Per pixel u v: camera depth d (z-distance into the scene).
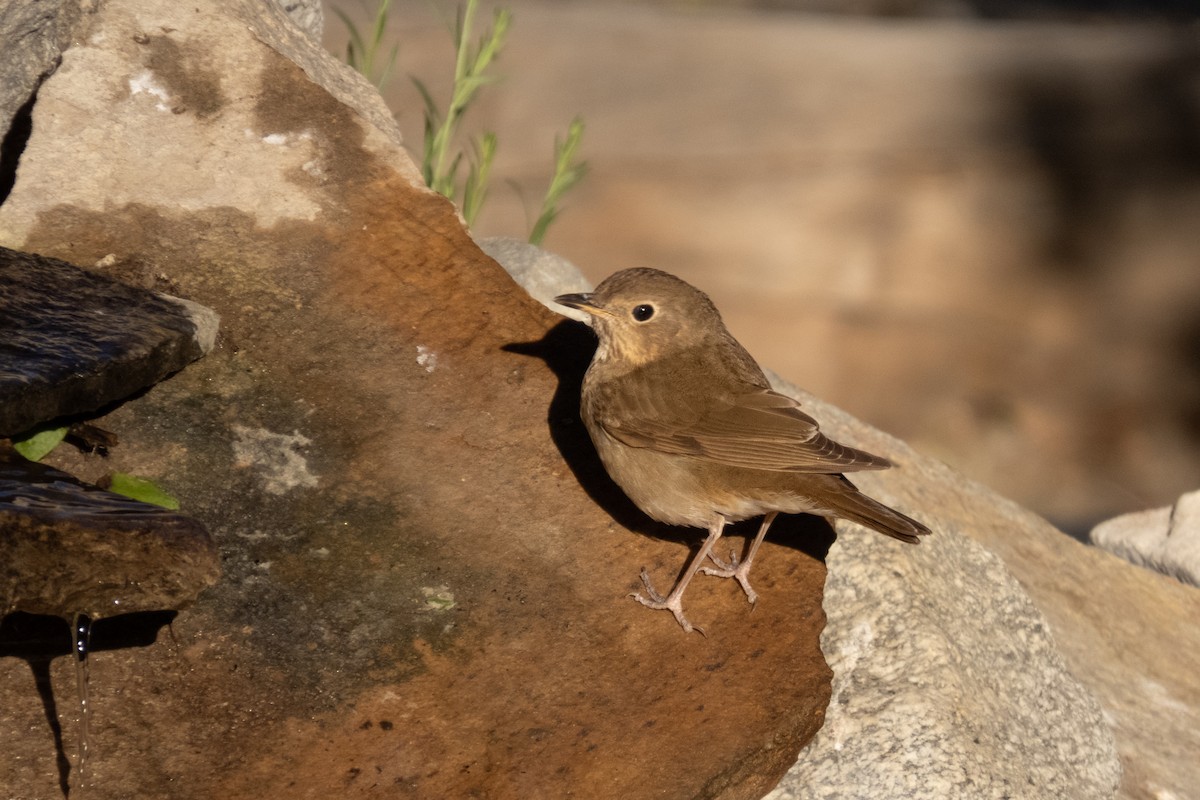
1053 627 13.59
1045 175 29.08
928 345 28.67
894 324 28.47
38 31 12.38
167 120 11.88
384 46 27.58
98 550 7.93
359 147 12.15
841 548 10.80
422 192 12.08
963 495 15.18
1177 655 14.03
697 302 10.73
